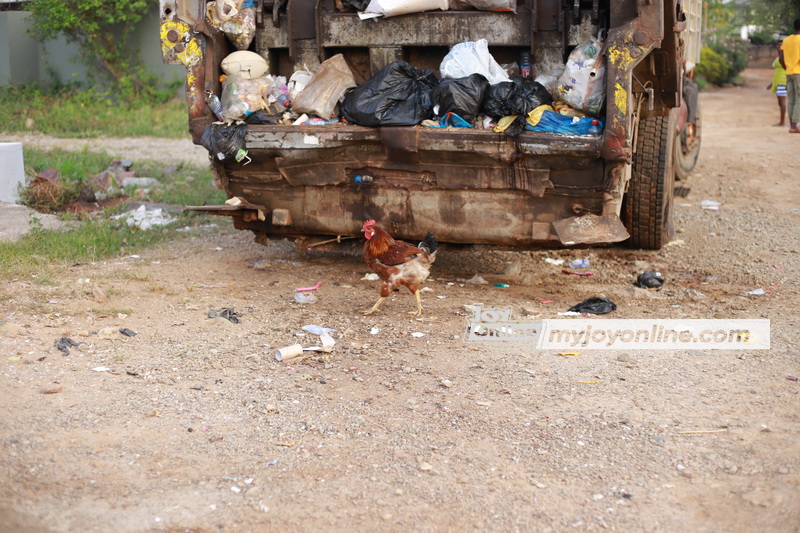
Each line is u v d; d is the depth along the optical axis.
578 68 5.81
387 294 6.08
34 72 22.75
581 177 5.90
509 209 6.18
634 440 4.07
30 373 4.74
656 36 5.46
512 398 4.58
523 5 6.27
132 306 6.10
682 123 10.80
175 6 6.42
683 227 9.15
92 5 20.97
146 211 9.69
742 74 35.31
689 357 5.22
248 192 6.75
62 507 3.41
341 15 6.59
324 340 5.39
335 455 3.92
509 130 5.81
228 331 5.63
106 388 4.61
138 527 3.30
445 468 3.80
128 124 19.50
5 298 6.01
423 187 6.27
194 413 4.34
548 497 3.56
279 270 7.37
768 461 3.83
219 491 3.59
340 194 6.54
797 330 5.68
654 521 3.39
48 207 9.77
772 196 10.79
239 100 6.45
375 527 3.34
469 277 7.28
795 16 35.56
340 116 6.51
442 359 5.18
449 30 6.40
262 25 6.81
